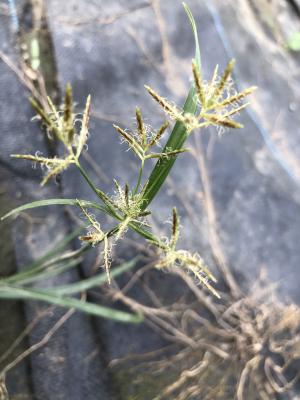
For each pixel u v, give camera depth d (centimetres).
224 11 41
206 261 35
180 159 37
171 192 36
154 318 34
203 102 11
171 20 39
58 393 32
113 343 34
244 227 37
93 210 34
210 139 37
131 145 13
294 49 44
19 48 35
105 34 37
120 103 36
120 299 34
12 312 33
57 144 34
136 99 36
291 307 36
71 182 34
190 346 35
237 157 38
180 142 14
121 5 38
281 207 38
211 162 37
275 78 42
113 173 35
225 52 40
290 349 36
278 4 46
